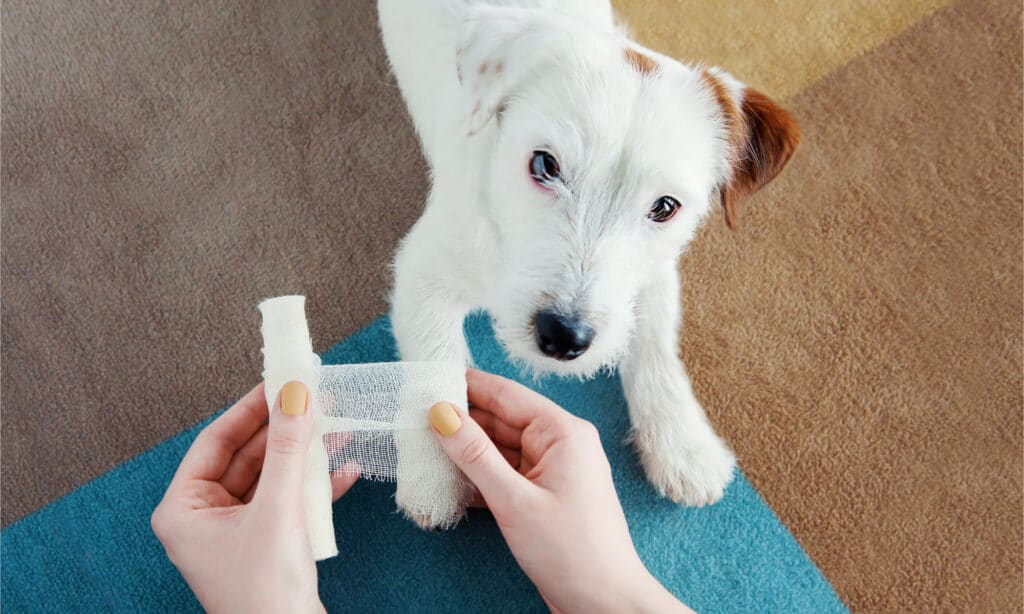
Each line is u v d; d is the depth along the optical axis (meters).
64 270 0.56
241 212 0.57
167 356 0.55
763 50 0.60
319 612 0.43
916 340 0.57
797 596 0.53
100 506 0.53
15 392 0.55
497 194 0.44
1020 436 0.56
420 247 0.50
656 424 0.53
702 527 0.54
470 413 0.50
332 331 0.56
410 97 0.54
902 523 0.54
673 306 0.52
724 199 0.46
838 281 0.57
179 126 0.58
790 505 0.54
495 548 0.53
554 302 0.42
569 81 0.42
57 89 0.58
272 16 0.59
